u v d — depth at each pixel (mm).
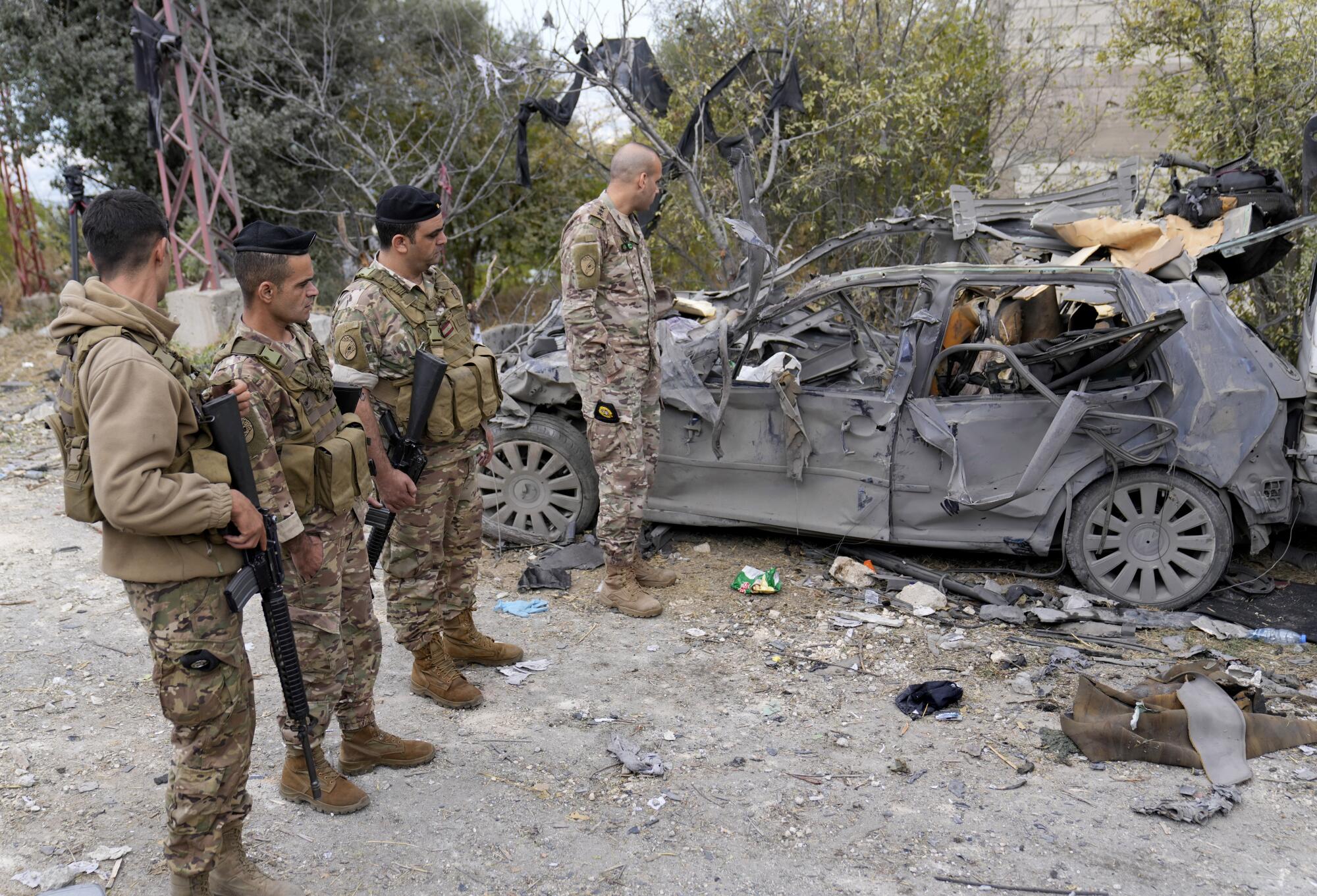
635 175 4309
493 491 5387
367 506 3336
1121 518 4641
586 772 3377
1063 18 10078
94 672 4066
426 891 2781
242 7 13188
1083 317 5090
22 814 3107
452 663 3850
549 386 5160
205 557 2348
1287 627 4422
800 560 5184
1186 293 4539
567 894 2771
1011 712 3768
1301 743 3494
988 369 4969
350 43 13906
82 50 12258
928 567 5055
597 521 4992
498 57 12562
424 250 3396
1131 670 4070
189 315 10023
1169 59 8844
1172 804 3125
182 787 2475
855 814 3139
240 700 2514
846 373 5773
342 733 3309
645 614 4566
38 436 7719
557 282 13469
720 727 3670
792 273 5645
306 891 2770
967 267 4594
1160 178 8633
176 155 13055
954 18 9281
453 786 3285
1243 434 4441
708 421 4949
